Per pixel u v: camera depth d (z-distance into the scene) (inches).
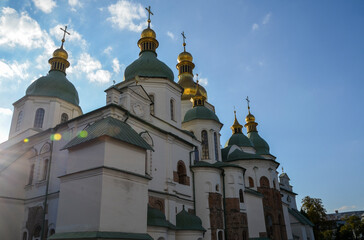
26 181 1289.4
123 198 819.4
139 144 916.6
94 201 769.6
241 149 2114.9
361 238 3614.7
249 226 1583.4
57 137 1216.2
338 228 3814.0
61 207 845.2
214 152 1696.6
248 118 2549.2
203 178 1437.0
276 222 1793.8
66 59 1867.6
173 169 1309.1
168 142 1314.0
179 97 1606.8
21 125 1579.7
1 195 1185.4
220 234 1395.2
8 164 1258.6
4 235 1156.5
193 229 1167.0
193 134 1660.9
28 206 1210.0
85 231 754.8
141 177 895.1
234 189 1545.3
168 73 1569.9
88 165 836.6
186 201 1348.4
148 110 1263.5
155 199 1146.0
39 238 1106.7
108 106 1024.9
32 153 1317.7
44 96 1627.7
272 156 2410.2
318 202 3250.5
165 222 1026.7
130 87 1200.2
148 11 1840.6
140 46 1749.5
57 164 1163.9
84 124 1117.1
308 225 2573.8
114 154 839.1
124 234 780.6
